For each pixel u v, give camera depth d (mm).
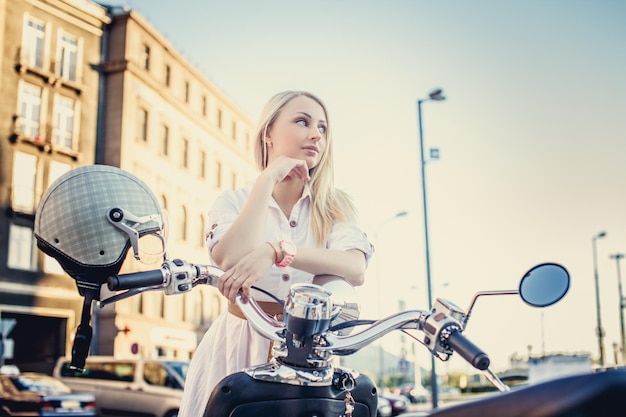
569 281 1263
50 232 1345
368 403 1394
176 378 11945
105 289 1387
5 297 23062
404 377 46812
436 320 1196
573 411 725
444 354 1217
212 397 1277
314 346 1289
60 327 25031
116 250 1354
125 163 27953
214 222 1652
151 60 30594
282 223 1748
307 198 1794
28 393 11578
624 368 754
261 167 1855
